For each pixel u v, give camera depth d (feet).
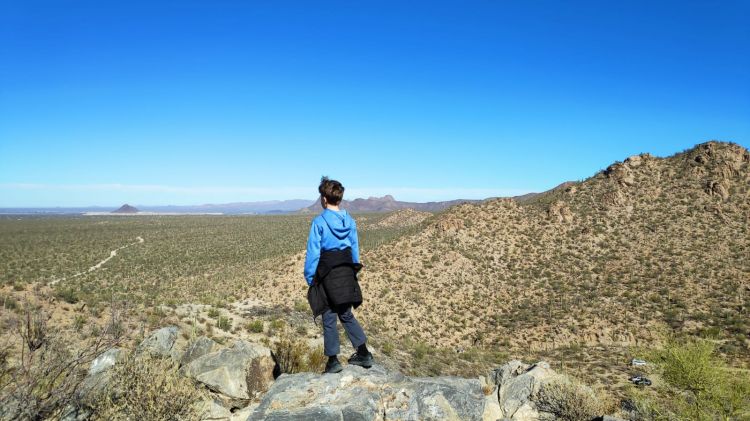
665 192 276.82
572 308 193.26
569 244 250.16
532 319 190.39
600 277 217.56
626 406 38.32
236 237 509.76
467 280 225.15
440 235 264.31
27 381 16.31
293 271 224.12
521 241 258.78
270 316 122.83
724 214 243.81
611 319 181.57
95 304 79.05
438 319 192.13
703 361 40.11
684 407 38.40
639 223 254.68
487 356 153.69
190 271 276.62
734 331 157.07
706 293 188.75
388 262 238.27
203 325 90.79
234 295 195.93
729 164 274.57
